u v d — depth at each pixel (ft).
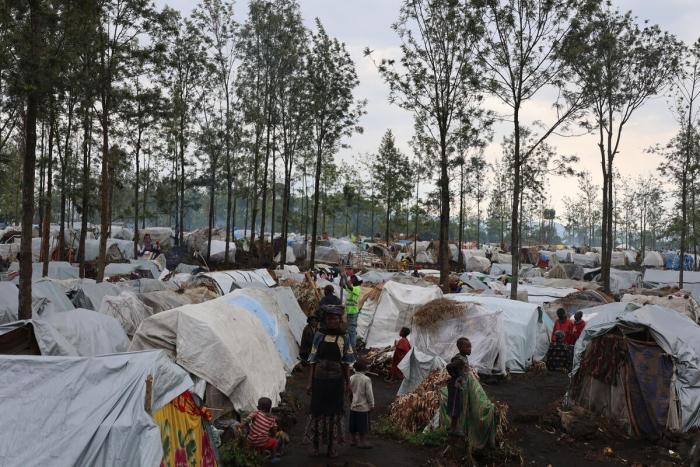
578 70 90.43
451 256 187.01
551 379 52.21
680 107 119.55
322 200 196.85
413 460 30.68
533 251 223.92
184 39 127.24
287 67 130.62
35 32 41.60
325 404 29.63
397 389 46.29
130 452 18.92
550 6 77.66
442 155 94.38
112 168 96.48
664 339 36.65
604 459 32.09
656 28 109.70
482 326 52.44
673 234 124.77
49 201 91.66
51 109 72.08
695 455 30.37
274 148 134.00
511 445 33.04
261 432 29.35
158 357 22.02
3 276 81.46
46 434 19.02
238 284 74.54
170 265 136.15
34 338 32.40
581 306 74.13
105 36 67.97
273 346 44.09
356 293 56.03
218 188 158.51
